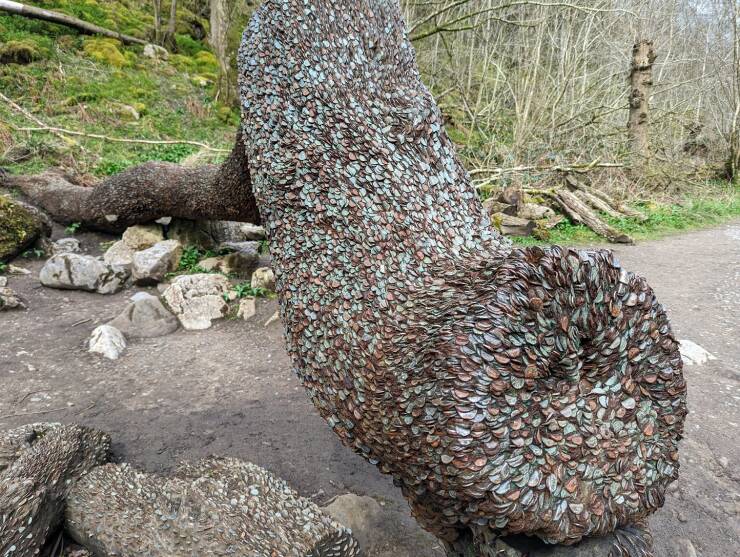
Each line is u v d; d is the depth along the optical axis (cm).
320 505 244
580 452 140
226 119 1102
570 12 1089
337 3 236
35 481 212
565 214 886
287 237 213
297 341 199
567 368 138
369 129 215
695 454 290
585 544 144
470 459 131
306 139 218
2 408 320
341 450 288
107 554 203
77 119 905
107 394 346
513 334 135
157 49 1254
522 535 146
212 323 468
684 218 966
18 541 194
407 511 240
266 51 236
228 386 361
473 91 1322
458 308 150
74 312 472
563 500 138
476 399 131
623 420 144
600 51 1245
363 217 198
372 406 163
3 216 555
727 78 1516
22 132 800
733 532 236
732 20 1441
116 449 284
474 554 159
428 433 142
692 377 382
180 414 324
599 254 137
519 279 137
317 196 208
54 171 729
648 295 142
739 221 1003
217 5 1148
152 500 212
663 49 1423
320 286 195
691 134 1514
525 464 134
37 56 1006
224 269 566
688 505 252
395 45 244
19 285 514
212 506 201
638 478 146
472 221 212
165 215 581
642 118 1103
